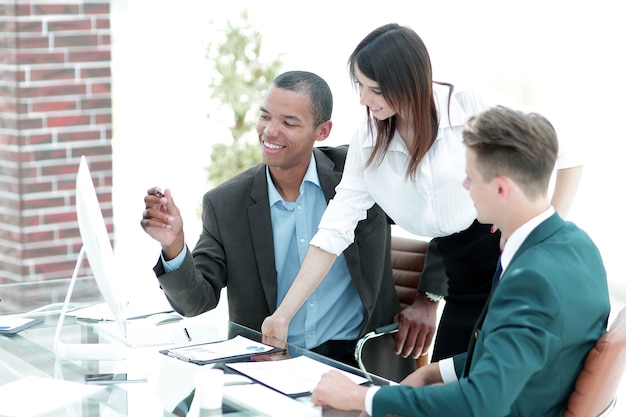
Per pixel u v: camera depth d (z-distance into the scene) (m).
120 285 2.45
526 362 1.72
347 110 6.34
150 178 5.67
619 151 6.00
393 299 3.05
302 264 2.74
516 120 1.80
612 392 1.90
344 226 2.73
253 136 5.66
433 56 6.50
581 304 1.79
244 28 5.55
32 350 2.34
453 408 1.74
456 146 2.65
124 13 5.30
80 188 2.09
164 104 5.67
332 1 6.19
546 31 6.34
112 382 2.09
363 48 2.47
